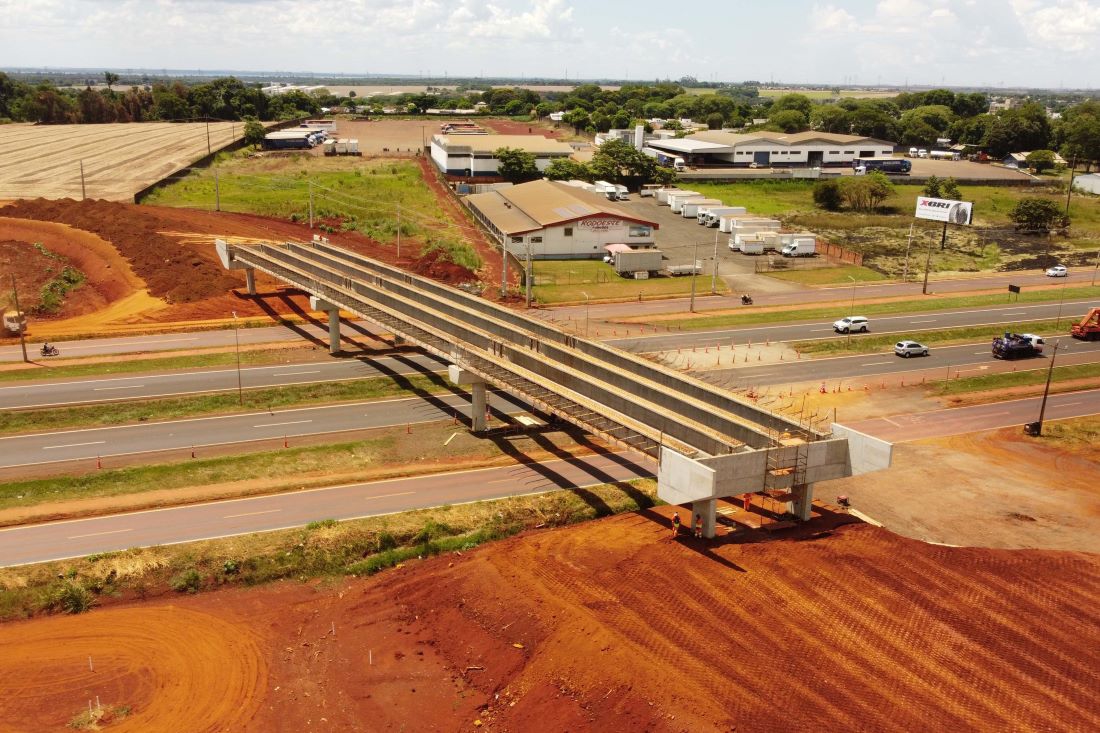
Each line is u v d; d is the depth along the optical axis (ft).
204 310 299.17
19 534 155.33
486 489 177.47
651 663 116.16
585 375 187.32
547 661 120.47
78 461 186.39
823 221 514.68
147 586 142.61
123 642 129.39
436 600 139.03
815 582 136.98
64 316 291.38
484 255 404.98
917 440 208.85
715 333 298.76
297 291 324.80
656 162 627.87
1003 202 591.78
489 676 120.98
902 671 115.44
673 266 391.86
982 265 428.56
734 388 239.09
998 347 278.05
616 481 182.91
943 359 276.41
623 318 315.37
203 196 485.97
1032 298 361.51
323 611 138.72
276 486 176.35
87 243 338.54
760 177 653.71
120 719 112.88
